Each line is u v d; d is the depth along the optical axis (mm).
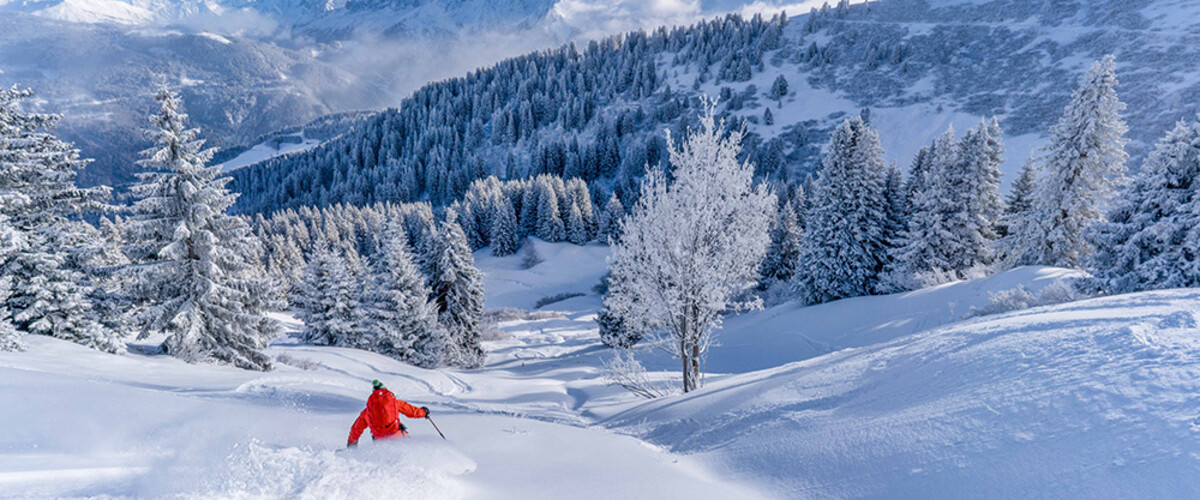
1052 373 4500
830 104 133125
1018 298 18234
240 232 20062
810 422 5582
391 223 34781
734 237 14203
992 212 35781
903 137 114438
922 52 141000
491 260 97812
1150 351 4289
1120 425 3473
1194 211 15820
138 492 3262
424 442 5301
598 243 102125
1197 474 2803
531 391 20203
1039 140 95438
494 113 167125
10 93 18016
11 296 16250
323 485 3453
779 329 32156
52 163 18328
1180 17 110438
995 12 148125
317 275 34281
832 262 34344
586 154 133500
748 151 117938
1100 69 26141
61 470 3596
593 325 60188
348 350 29250
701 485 4418
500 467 4719
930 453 4031
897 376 6031
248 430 5223
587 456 5434
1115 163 26328
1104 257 18094
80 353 15164
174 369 15758
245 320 19938
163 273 18609
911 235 34531
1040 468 3389
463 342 37562
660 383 16594
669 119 145000
